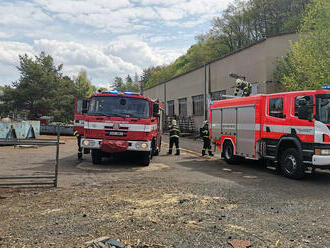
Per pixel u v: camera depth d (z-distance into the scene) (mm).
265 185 6941
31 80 31875
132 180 7324
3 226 3996
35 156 12078
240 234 3799
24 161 10477
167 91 37375
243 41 43406
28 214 4527
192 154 13836
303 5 32000
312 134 7270
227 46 45438
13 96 31109
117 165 9891
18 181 6945
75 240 3520
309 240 3637
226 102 10914
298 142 7648
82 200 5355
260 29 39938
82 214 4535
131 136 9109
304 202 5438
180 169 9297
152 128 9828
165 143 20062
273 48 17453
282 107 8258
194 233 3803
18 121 20484
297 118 7719
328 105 7324
